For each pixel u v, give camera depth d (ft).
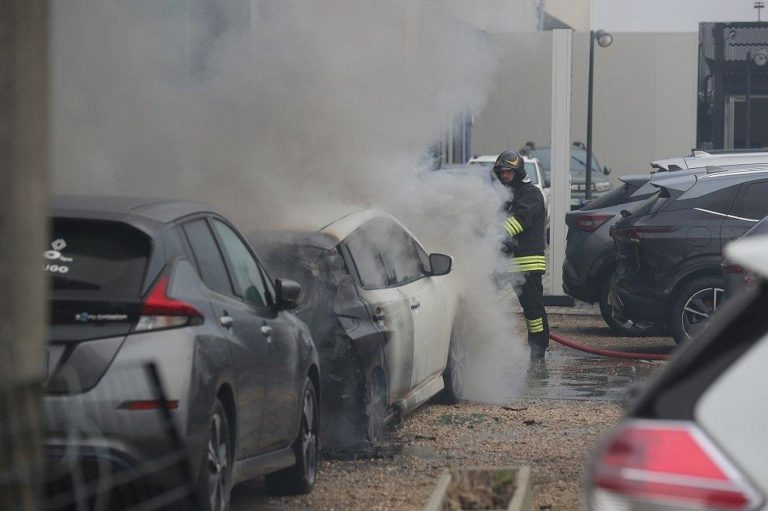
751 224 110.01
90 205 49.11
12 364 28.32
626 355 109.60
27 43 28.22
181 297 46.26
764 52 260.01
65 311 44.32
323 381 65.72
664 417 24.21
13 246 28.14
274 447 55.36
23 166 28.25
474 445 70.90
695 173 114.52
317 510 56.39
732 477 23.31
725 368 24.06
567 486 59.31
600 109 270.67
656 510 23.80
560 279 151.12
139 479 43.32
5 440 28.66
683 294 111.04
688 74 267.80
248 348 51.16
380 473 63.62
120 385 43.47
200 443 45.11
